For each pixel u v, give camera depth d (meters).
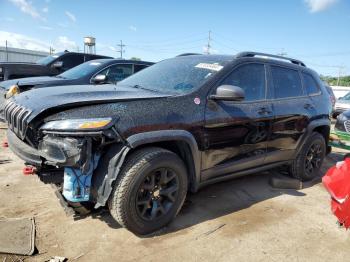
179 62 4.22
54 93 3.21
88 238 3.05
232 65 3.79
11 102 3.51
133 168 2.88
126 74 7.97
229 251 2.99
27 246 2.84
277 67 4.42
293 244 3.18
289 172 4.97
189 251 2.95
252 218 3.66
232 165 3.79
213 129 3.44
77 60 10.27
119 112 2.87
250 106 3.85
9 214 3.38
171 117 3.12
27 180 4.30
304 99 4.73
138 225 3.02
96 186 2.87
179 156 3.42
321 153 5.12
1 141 6.24
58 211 3.51
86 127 2.67
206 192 4.32
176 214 3.34
